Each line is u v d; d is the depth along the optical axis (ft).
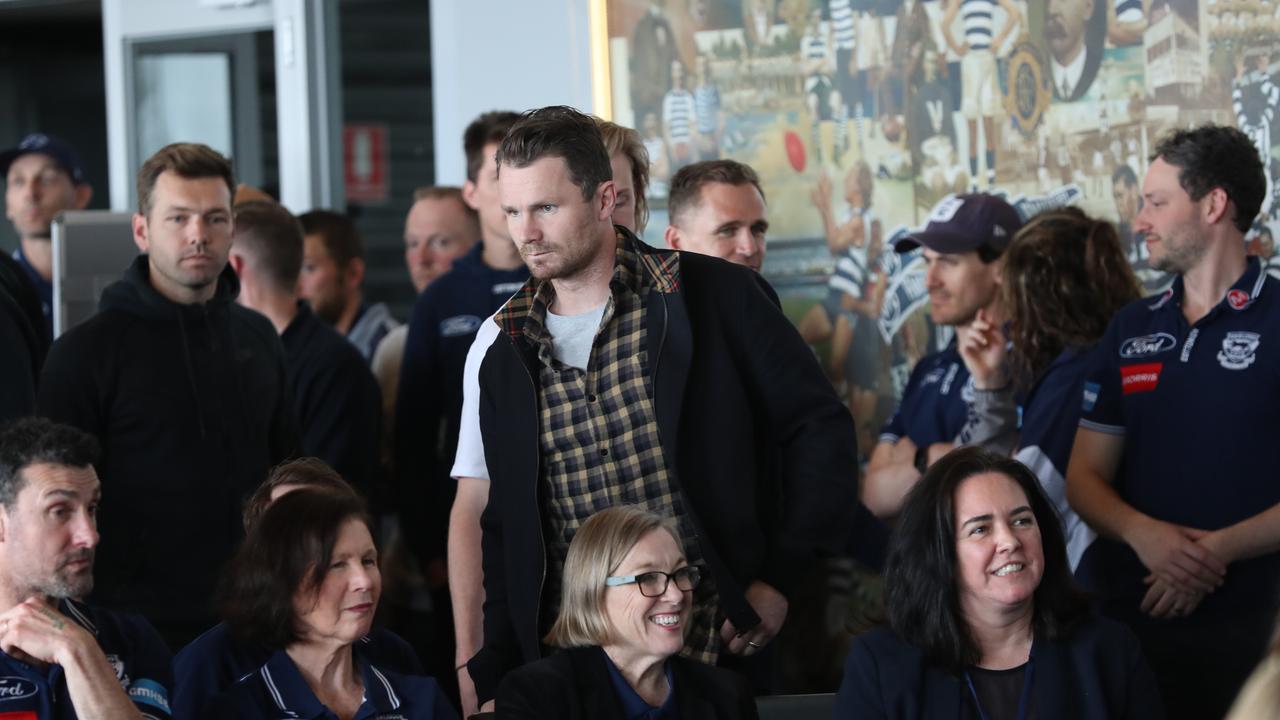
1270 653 9.95
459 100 30.55
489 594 19.07
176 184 22.80
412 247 31.35
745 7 27.58
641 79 28.09
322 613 17.02
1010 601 17.80
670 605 17.37
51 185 35.12
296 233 28.12
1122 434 22.66
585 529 17.74
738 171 23.75
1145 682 18.21
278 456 24.57
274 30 35.94
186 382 22.84
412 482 27.32
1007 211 26.20
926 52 26.96
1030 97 26.68
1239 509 21.31
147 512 22.31
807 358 18.45
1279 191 26.07
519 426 18.28
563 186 17.29
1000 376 25.75
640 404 17.83
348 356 27.66
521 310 18.37
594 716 17.25
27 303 25.32
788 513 18.04
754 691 20.98
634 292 18.04
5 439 17.46
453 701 27.14
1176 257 22.02
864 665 18.44
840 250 27.37
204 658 17.47
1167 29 26.22
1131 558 22.66
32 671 16.87
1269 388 21.24
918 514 18.39
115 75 37.24
